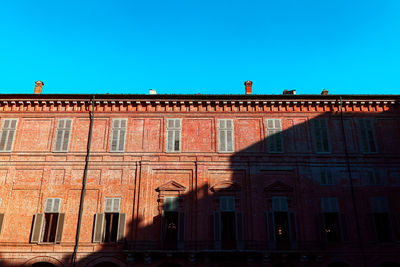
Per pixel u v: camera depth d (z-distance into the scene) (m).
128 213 26.50
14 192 27.05
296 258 25.25
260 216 26.39
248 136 28.70
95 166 27.70
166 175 27.58
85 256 25.30
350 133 28.97
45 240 26.05
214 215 26.28
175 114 29.36
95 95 29.06
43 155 28.05
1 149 28.22
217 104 29.48
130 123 29.08
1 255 25.41
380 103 29.58
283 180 27.47
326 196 27.16
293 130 28.89
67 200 26.83
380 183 27.67
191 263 25.00
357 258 25.58
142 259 25.20
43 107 29.50
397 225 26.61
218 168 27.62
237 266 25.50
